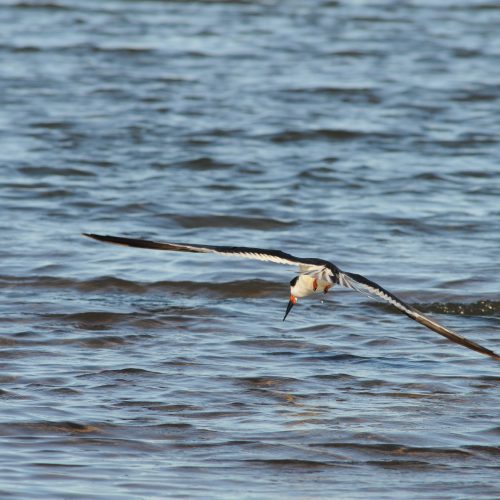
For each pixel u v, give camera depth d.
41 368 12.39
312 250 17.98
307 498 9.07
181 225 19.53
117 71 32.62
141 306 15.06
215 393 11.73
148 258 17.33
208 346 13.45
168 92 30.33
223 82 31.73
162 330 14.06
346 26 40.53
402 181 22.70
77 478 9.37
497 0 46.28
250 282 16.17
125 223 19.47
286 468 9.77
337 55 35.62
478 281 16.27
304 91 30.83
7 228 18.75
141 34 38.06
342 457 10.05
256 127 26.95
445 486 9.41
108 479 9.38
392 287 15.99
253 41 37.53
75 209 20.19
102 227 19.16
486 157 24.88
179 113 28.09
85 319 14.41
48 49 35.06
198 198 21.08
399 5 44.97
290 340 13.73
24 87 30.11
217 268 16.84
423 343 13.74
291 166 23.72
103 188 21.58
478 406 11.45
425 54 36.16
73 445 10.17
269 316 14.80
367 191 21.94
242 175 23.00
